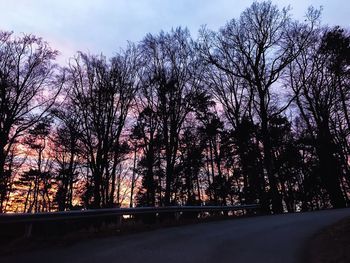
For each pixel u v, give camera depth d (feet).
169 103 124.06
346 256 28.37
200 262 27.37
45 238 38.14
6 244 35.35
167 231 44.96
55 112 119.03
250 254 30.45
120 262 27.17
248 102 123.44
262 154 145.79
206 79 126.52
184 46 124.06
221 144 165.99
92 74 123.44
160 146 135.64
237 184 173.47
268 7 114.93
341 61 123.65
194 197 183.01
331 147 134.92
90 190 145.69
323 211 75.92
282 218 61.00
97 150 126.31
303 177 186.19
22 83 111.96
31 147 157.38
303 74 126.82
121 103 125.49
